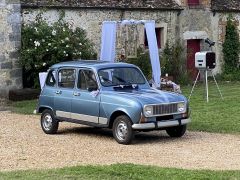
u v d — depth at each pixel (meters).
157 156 10.22
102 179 8.23
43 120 12.91
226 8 27.05
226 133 12.72
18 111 16.66
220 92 19.88
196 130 13.12
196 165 9.48
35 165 9.47
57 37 19.81
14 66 19.92
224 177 8.35
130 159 9.95
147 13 24.19
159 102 11.45
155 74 17.09
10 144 11.41
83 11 22.03
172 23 25.20
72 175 8.41
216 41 27.02
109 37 17.28
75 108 12.26
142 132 13.01
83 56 20.33
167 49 24.86
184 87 23.23
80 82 12.28
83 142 11.63
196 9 25.95
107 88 11.96
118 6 23.03
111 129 12.96
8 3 19.64
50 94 12.80
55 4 21.08
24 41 19.77
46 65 19.58
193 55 26.03
